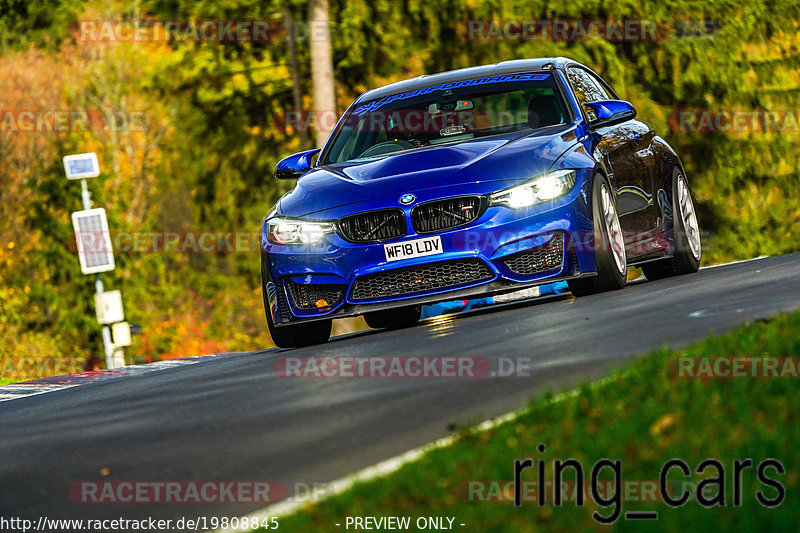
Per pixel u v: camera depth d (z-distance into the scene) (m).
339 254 26.88
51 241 86.62
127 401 22.61
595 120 29.69
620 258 28.56
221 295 100.56
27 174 102.62
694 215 35.00
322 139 73.94
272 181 90.56
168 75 86.44
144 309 92.44
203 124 88.44
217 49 85.50
